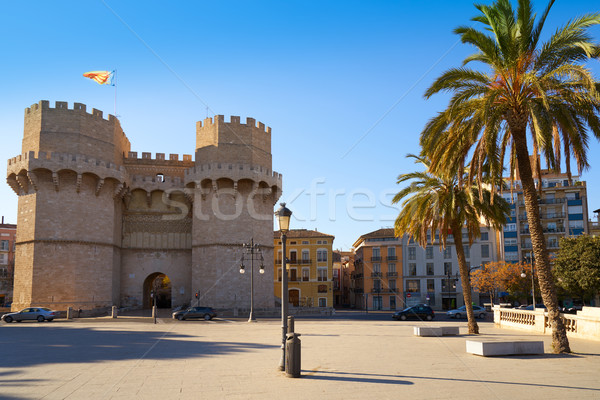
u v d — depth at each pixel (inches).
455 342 948.6
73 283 2111.2
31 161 2059.5
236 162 2413.9
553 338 743.1
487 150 773.3
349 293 4286.4
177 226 2576.3
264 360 698.2
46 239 2084.2
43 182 2112.5
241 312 2255.2
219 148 2401.6
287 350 556.1
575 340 926.4
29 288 2052.2
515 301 3038.9
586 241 2364.7
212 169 2351.1
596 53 734.5
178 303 2519.7
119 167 2287.2
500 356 705.6
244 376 557.9
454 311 2219.5
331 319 2036.2
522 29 755.4
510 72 783.1
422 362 655.8
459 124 838.5
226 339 1041.5
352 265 4183.1
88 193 2198.6
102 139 2284.7
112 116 2341.3
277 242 3442.4
